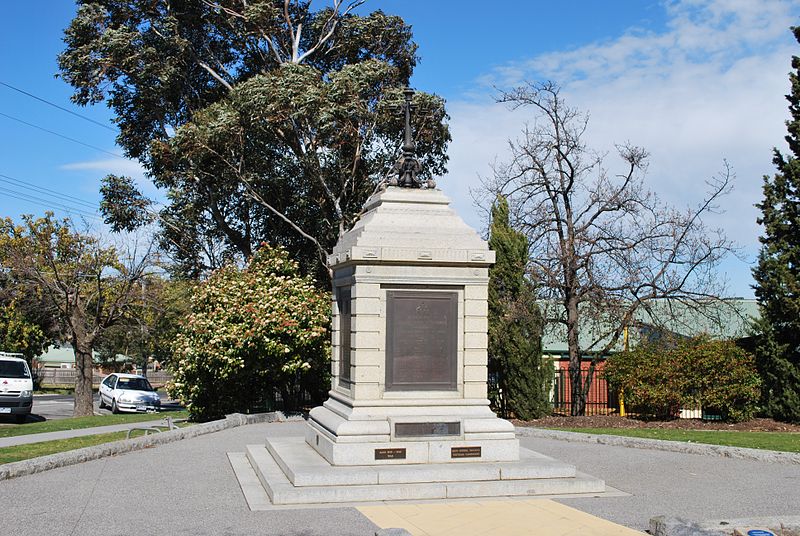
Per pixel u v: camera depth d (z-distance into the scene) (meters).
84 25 30.97
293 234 31.67
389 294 11.62
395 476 10.60
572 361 23.03
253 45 33.16
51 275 33.88
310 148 27.30
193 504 10.02
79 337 32.12
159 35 30.86
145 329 35.31
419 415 11.33
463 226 12.14
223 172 29.03
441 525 8.98
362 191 28.80
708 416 22.98
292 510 9.70
